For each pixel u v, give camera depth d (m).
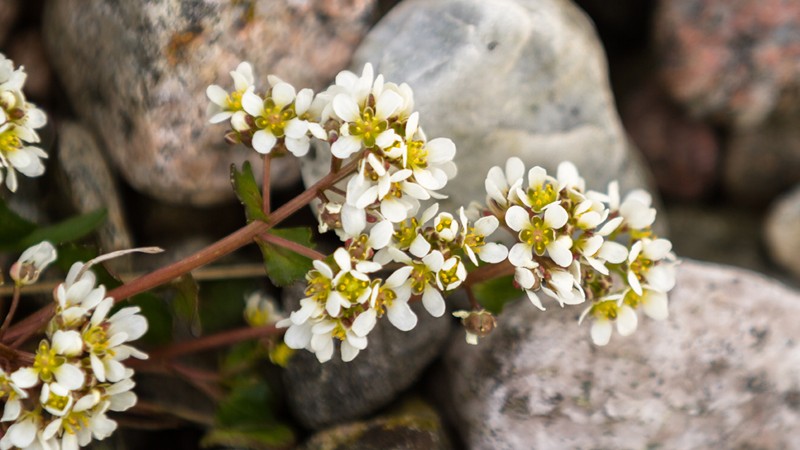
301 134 0.18
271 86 0.18
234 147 0.21
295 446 0.21
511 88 0.21
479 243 0.18
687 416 0.21
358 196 0.17
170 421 0.21
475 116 0.21
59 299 0.17
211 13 0.21
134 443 0.21
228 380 0.21
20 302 0.21
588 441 0.21
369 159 0.17
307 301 0.17
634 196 0.19
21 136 0.18
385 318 0.21
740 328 0.21
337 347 0.21
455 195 0.21
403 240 0.18
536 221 0.18
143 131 0.21
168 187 0.21
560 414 0.21
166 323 0.20
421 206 0.21
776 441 0.21
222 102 0.18
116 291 0.18
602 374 0.21
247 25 0.21
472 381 0.21
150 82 0.21
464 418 0.21
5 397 0.18
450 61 0.21
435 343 0.21
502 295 0.19
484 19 0.21
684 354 0.21
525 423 0.21
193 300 0.19
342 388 0.21
